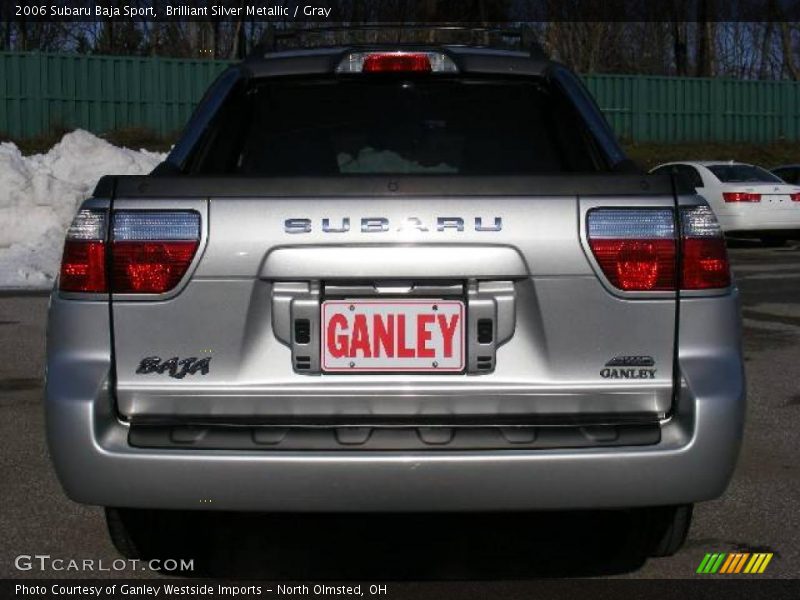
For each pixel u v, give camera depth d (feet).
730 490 16.16
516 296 10.59
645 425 10.51
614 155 13.50
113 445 10.41
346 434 10.41
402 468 10.19
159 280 10.59
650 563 13.29
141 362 10.62
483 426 10.45
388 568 13.17
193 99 93.50
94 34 115.34
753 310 34.30
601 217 10.57
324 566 13.24
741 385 10.64
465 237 10.50
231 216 10.57
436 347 10.61
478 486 10.23
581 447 10.31
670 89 110.93
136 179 10.77
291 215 10.55
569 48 151.12
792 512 15.16
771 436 19.19
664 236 10.60
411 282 10.61
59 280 11.11
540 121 14.75
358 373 10.62
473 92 14.92
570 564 13.26
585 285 10.55
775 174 66.54
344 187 10.57
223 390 10.59
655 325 10.59
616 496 10.33
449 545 13.96
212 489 10.30
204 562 13.34
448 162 14.60
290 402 10.58
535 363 10.59
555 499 10.29
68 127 89.51
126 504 10.44
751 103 114.52
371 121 14.78
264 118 14.88
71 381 10.56
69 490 10.57
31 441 18.81
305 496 10.27
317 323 10.60
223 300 10.57
